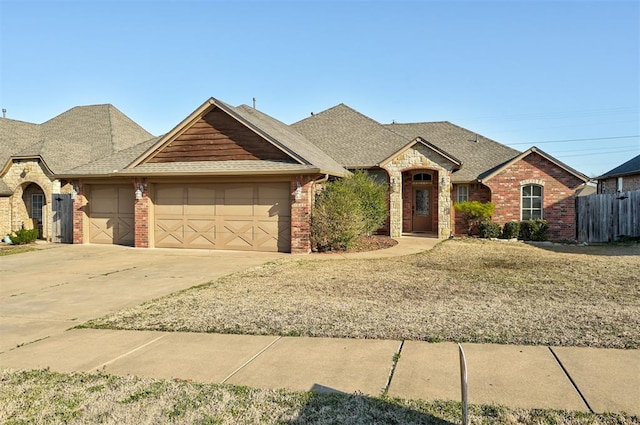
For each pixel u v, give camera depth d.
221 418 3.95
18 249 17.02
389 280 10.09
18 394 4.46
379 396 4.30
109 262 13.40
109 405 4.20
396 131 26.95
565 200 19.86
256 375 4.86
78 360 5.40
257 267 12.18
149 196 16.47
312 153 18.42
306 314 7.19
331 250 15.62
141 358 5.43
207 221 16.19
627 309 7.29
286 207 15.48
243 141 16.30
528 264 12.48
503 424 3.73
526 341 5.72
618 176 24.88
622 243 18.12
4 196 20.92
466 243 18.05
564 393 4.27
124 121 28.33
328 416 3.96
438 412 3.95
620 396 4.19
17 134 25.25
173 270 11.87
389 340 5.89
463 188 21.73
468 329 6.26
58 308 8.00
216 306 7.82
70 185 21.06
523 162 20.19
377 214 18.03
